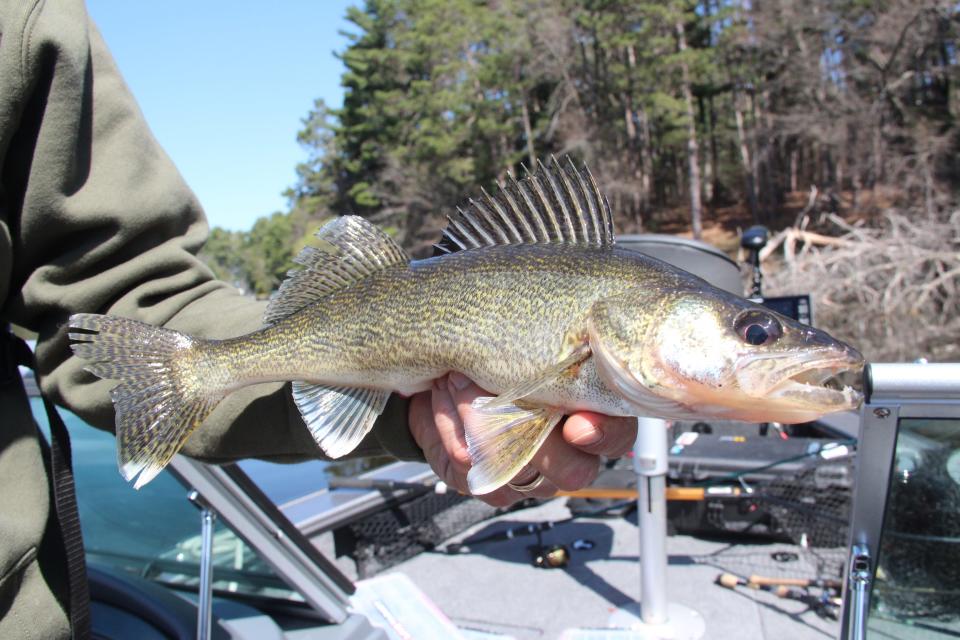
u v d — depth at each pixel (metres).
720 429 1.13
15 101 0.41
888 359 3.38
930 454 0.47
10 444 0.42
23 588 0.40
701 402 0.42
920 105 6.75
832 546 0.90
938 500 0.48
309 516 0.91
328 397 0.48
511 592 0.91
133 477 0.44
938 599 0.50
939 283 3.54
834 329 3.65
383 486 0.98
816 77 7.05
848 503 0.89
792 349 0.41
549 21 7.98
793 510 0.92
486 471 0.41
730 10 8.18
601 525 1.08
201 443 0.48
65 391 0.46
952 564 0.50
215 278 0.53
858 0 6.64
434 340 0.46
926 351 3.38
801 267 3.90
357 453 0.50
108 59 0.48
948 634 0.51
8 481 0.41
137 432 0.44
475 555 1.01
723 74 8.49
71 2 0.44
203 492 0.55
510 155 8.36
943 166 5.57
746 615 0.82
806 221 5.59
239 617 0.59
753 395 0.41
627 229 8.53
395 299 0.47
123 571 0.65
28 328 0.47
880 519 0.50
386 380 0.47
